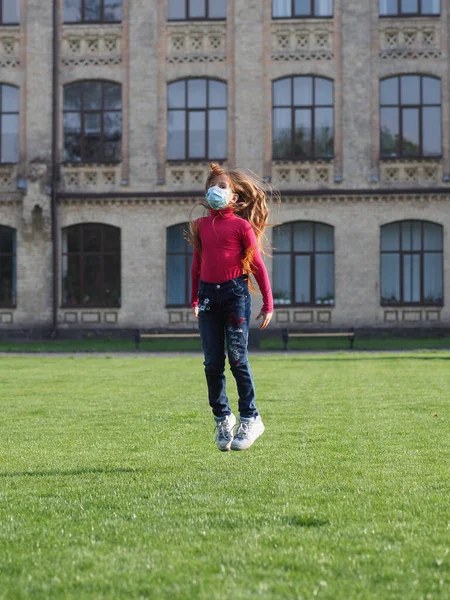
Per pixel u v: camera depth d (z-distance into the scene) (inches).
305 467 311.4
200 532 219.1
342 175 1424.7
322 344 1314.0
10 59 1453.0
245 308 295.7
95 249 1448.1
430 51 1421.0
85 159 1448.1
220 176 306.5
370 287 1421.0
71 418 464.4
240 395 300.2
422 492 265.9
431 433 394.9
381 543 206.1
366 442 369.1
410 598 166.9
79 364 926.4
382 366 852.0
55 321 1438.2
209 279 295.0
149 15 1438.2
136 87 1439.5
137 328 1439.5
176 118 1441.9
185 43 1438.2
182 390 621.9
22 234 1445.6
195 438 389.1
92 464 324.5
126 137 1441.9
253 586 174.7
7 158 1456.7
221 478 292.2
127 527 226.8
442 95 1421.0
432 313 1421.0
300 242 1435.8
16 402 546.9
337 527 223.0
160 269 1437.0
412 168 1418.6
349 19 1423.5
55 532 223.1
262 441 374.0
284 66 1428.4
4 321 1448.1
